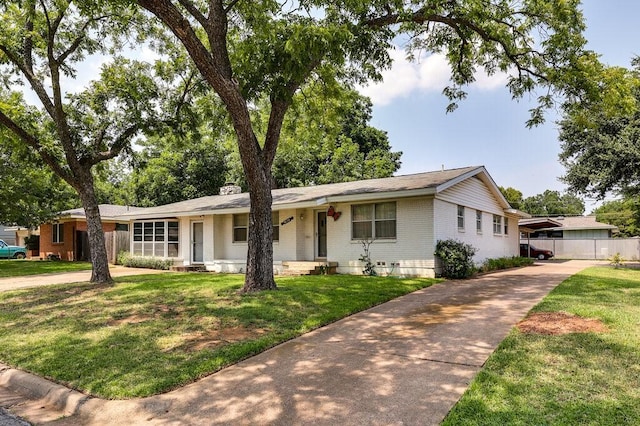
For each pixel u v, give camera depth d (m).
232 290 9.57
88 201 12.15
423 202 13.01
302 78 8.99
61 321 7.38
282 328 6.43
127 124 12.97
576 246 30.80
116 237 22.55
